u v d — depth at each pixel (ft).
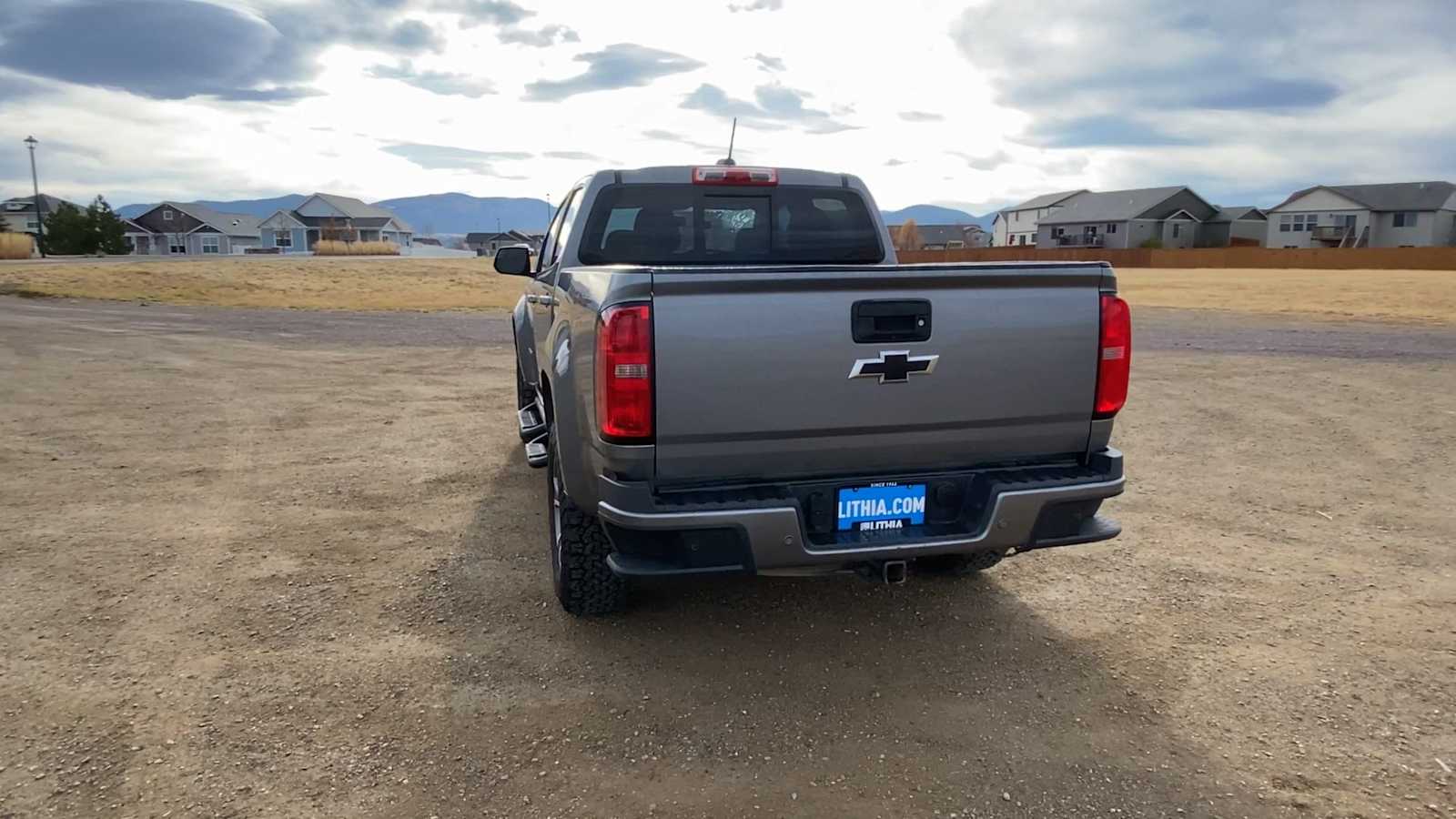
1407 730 10.52
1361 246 246.06
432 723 10.68
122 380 36.14
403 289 107.76
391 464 22.99
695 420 10.33
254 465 22.82
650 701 11.27
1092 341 11.50
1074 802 9.23
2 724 10.53
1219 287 102.99
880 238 17.38
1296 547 16.92
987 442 11.48
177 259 181.78
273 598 14.37
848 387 10.66
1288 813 9.02
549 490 14.66
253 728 10.53
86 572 15.37
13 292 83.87
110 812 8.96
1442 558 16.24
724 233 16.62
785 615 13.89
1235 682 11.69
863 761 9.98
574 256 16.02
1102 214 275.80
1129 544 17.13
